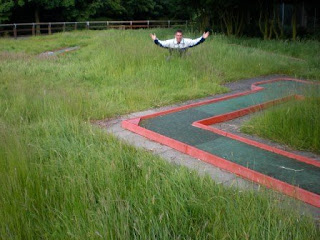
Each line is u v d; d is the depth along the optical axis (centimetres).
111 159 434
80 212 320
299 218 306
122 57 1026
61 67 1083
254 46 1598
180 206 324
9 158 390
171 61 986
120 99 747
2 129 474
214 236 286
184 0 2236
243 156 474
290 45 1550
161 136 536
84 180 363
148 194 339
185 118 641
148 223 302
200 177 386
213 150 494
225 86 938
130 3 3475
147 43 1218
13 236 291
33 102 657
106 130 573
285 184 381
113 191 351
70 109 642
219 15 2097
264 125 579
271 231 286
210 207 322
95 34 2347
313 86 671
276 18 2009
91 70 1006
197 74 948
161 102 750
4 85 830
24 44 1891
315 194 363
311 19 2139
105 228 287
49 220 317
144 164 415
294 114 561
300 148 518
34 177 370
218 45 1295
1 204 324
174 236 286
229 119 653
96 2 3262
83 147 467
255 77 1059
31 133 534
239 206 315
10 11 2883
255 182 407
